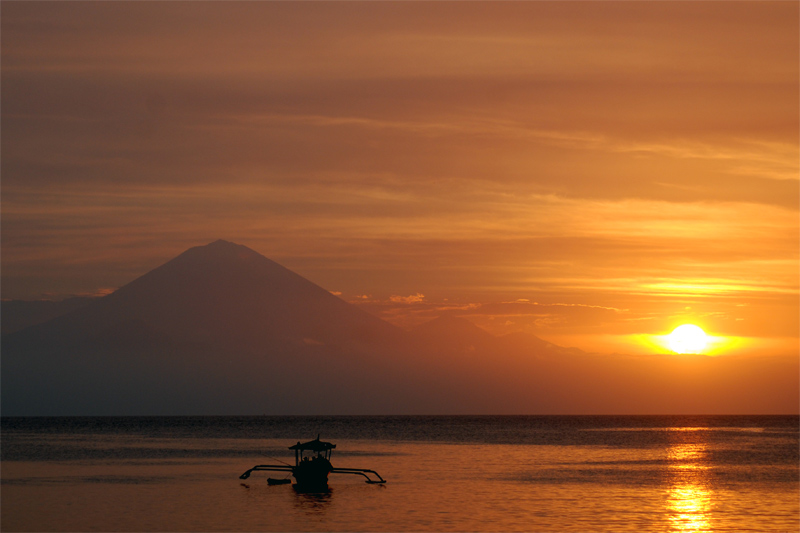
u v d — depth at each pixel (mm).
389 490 76250
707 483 82938
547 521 59312
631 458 119500
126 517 60688
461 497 71188
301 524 58281
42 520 59312
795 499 70750
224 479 84312
